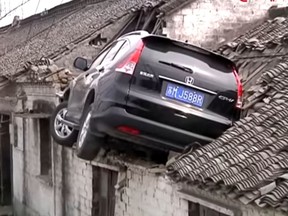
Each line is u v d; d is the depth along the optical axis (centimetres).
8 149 1527
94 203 934
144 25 1120
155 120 588
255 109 661
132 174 773
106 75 625
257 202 465
